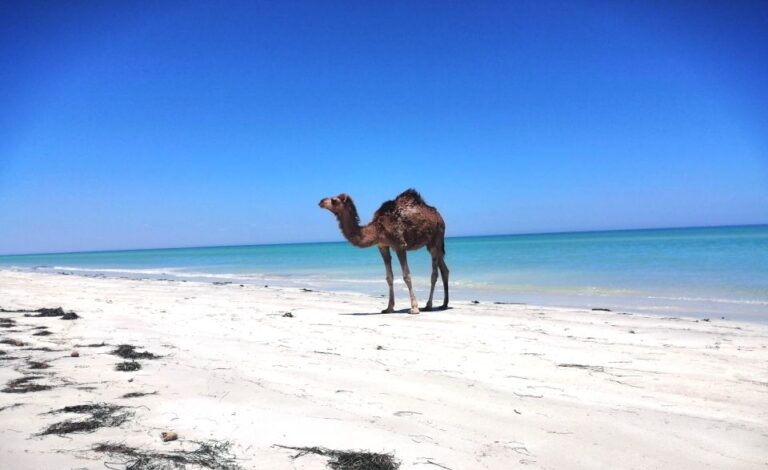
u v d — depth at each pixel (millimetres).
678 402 4895
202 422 3918
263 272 30328
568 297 15297
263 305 13109
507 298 15508
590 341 8062
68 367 5633
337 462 3287
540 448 3674
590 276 20516
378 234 11672
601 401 4867
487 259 34781
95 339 7555
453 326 9625
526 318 10805
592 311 11961
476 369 6055
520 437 3865
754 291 14875
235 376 5328
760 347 7621
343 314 11547
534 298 15336
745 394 5199
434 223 12516
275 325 9523
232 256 66062
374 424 4004
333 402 4535
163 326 9086
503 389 5180
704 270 20719
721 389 5367
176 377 5215
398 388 5074
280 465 3215
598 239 81188
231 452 3383
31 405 4254
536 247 54219
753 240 51844
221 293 17000
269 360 6219
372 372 5723
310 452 3426
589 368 6211
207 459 3256
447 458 3436
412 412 4348
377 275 25406
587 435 3947
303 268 33250
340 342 7781
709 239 58844
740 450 3729
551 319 10641
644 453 3643
